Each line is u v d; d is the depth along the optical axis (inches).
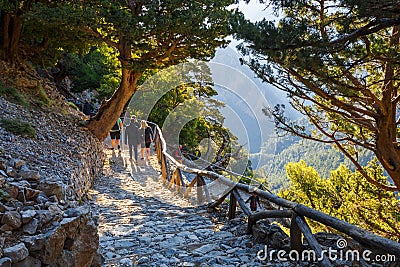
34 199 177.2
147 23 419.8
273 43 243.1
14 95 466.9
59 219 141.2
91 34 484.7
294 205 193.9
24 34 578.9
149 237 238.7
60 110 563.5
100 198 363.6
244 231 248.8
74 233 141.3
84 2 458.9
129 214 303.9
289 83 319.0
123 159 578.2
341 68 283.3
